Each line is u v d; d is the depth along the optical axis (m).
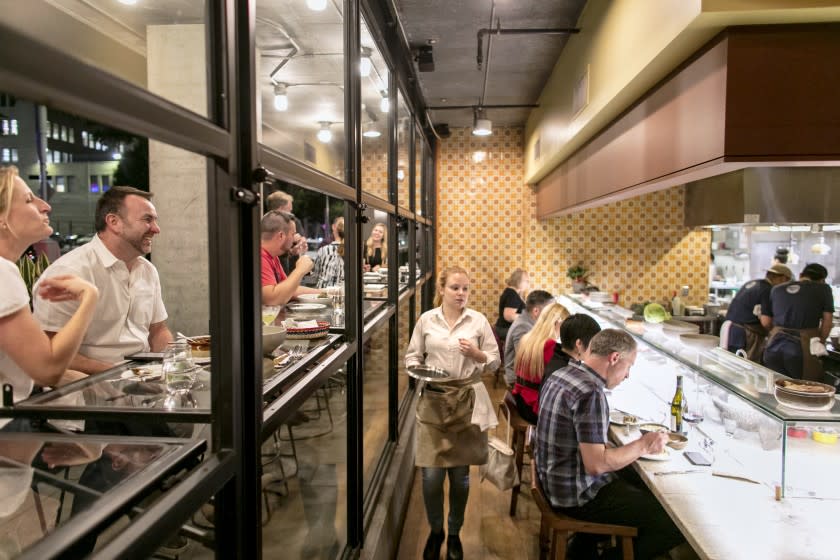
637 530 2.11
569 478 2.17
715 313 5.60
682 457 2.13
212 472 0.85
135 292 1.68
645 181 2.56
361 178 2.22
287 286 2.07
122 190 1.59
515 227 7.21
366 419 3.10
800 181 2.62
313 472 2.10
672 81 2.24
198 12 2.00
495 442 2.83
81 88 0.54
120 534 0.63
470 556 2.74
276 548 1.74
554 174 5.44
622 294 6.78
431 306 6.92
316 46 2.46
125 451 0.88
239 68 0.97
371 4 2.63
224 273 0.94
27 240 1.11
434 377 2.57
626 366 2.22
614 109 2.91
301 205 3.99
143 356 1.54
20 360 1.04
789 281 4.14
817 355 3.79
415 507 3.26
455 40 3.95
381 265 5.31
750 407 2.14
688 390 2.62
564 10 3.44
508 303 5.45
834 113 1.76
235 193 0.93
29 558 0.58
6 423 1.00
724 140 1.79
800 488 1.77
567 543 2.38
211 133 0.85
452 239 7.29
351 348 1.95
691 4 1.75
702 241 6.64
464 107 5.95
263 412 1.11
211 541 1.01
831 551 1.49
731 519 1.66
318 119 2.69
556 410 2.20
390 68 3.40
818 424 1.73
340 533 2.06
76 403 1.07
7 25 0.45
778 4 1.66
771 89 1.77
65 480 0.77
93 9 1.62
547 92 4.99
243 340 0.99
